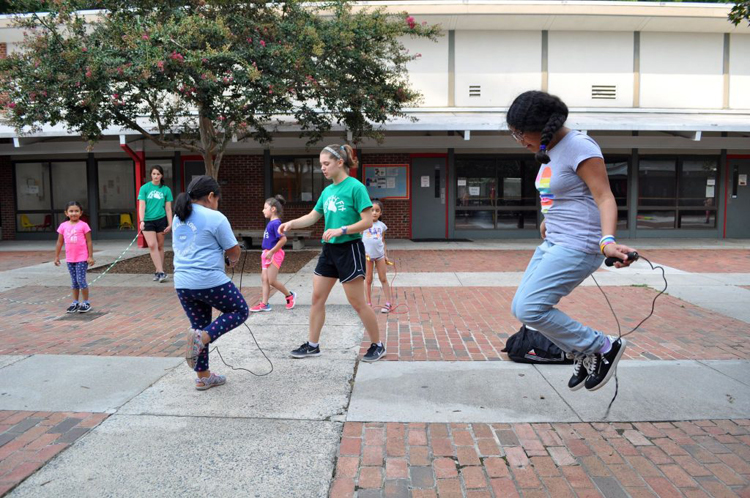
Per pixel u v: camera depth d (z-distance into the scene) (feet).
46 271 33.88
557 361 15.06
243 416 11.76
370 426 11.23
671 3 48.96
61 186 54.44
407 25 35.27
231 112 30.99
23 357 16.06
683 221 53.01
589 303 23.80
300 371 14.70
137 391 13.26
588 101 51.60
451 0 48.55
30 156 54.19
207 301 12.74
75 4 31.14
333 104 34.42
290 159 52.26
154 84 28.55
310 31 30.83
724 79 51.85
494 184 52.70
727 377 13.92
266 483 9.11
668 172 52.65
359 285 14.94
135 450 10.24
